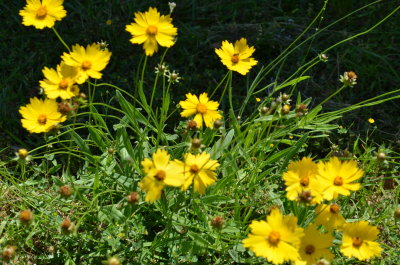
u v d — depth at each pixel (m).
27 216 2.23
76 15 4.14
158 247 2.55
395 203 2.85
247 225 2.66
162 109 2.76
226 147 2.80
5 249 2.25
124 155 2.79
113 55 3.85
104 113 3.49
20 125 3.36
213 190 2.68
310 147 3.42
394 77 3.88
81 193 2.73
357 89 3.82
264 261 2.52
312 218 2.46
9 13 4.05
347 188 2.21
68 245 2.61
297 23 4.23
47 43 3.86
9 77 3.63
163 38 2.40
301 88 3.81
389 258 2.66
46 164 3.12
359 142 3.49
